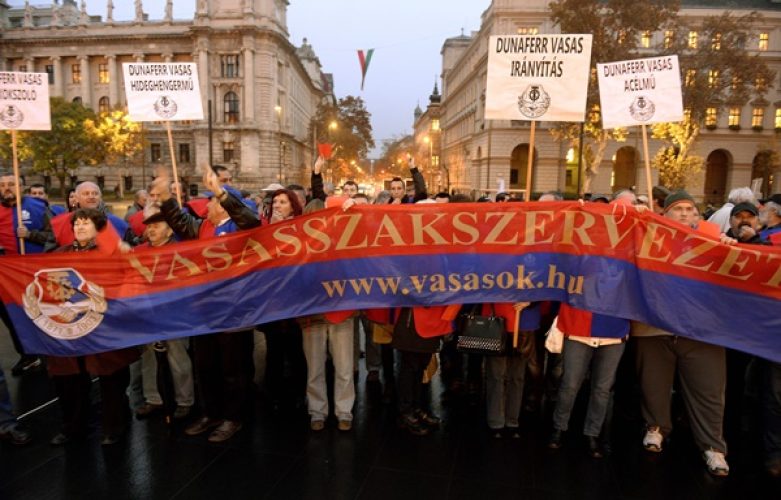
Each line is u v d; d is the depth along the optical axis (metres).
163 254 4.18
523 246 4.27
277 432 4.55
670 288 3.95
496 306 4.38
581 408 5.16
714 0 44.81
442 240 4.31
